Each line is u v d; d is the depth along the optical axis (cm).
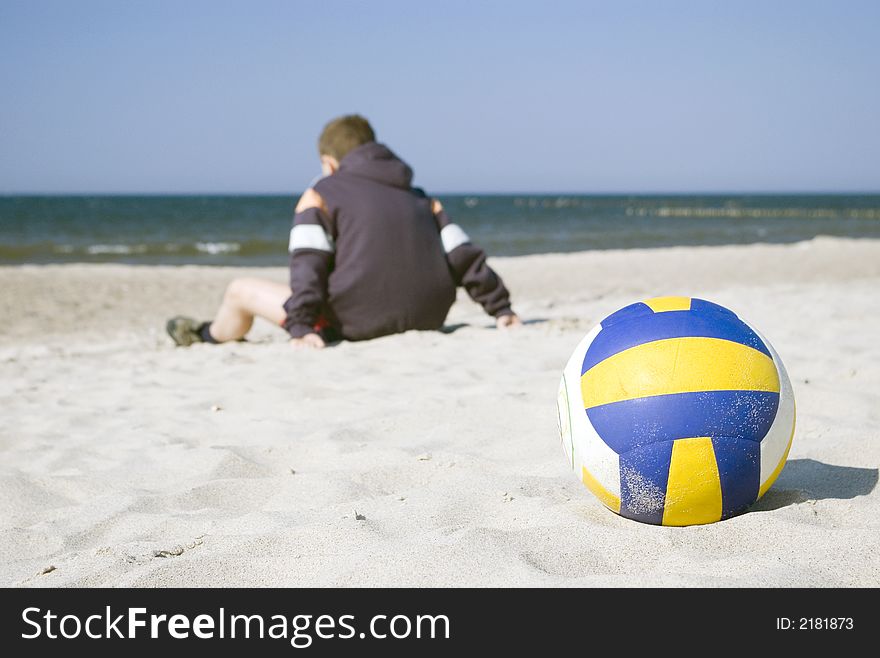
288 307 562
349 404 415
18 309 1077
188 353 608
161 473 324
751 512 234
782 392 230
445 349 539
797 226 3866
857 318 678
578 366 240
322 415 400
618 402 225
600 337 240
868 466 286
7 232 3278
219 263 2025
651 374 223
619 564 211
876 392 396
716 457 221
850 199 14038
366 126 599
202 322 655
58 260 2086
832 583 192
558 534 224
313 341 555
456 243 604
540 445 334
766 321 662
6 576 231
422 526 246
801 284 1207
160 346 706
